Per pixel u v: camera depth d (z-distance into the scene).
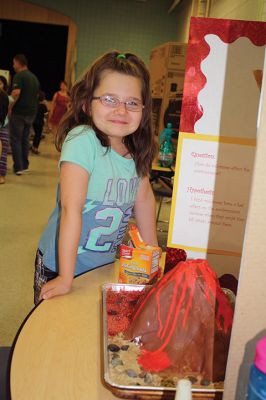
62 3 9.60
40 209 4.30
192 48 0.98
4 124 4.97
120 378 0.71
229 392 0.59
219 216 1.06
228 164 1.03
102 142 1.08
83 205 1.07
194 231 1.07
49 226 1.24
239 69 0.98
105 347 0.78
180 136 1.02
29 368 0.75
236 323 0.57
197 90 1.00
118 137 1.12
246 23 0.96
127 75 1.04
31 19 9.84
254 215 0.52
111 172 1.11
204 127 1.01
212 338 0.75
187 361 0.75
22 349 0.80
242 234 1.05
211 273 0.80
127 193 1.17
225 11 5.20
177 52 4.22
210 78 0.99
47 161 7.28
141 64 1.10
